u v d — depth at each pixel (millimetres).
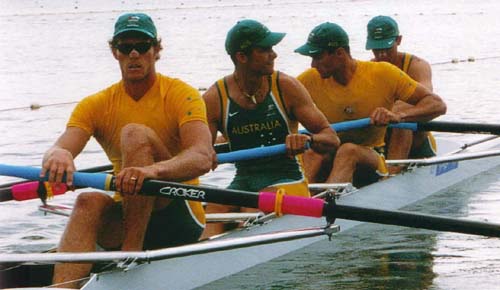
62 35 54531
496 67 32219
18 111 24109
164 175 8703
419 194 13812
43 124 21828
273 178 11352
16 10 88188
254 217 10469
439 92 25891
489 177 15500
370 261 10414
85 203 8625
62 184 8984
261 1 96500
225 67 33844
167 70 33031
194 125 9125
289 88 10992
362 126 12836
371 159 12836
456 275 9797
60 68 35594
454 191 14445
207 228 10562
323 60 12680
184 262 9148
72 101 26109
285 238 9125
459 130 13828
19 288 8133
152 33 9078
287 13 71625
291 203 8844
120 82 9422
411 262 10344
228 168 16406
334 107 13070
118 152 9469
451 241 11281
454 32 50094
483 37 46312
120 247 9195
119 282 8320
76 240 8484
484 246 11023
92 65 36594
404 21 59906
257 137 11148
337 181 12344
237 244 8906
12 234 12086
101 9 86875
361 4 84125
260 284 9539
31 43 49000
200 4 92875
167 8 85812
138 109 9289
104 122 9391
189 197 8719
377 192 12781
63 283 8242
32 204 13836
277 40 10633
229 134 11219
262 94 11000
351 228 11984
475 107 22828
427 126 13906
